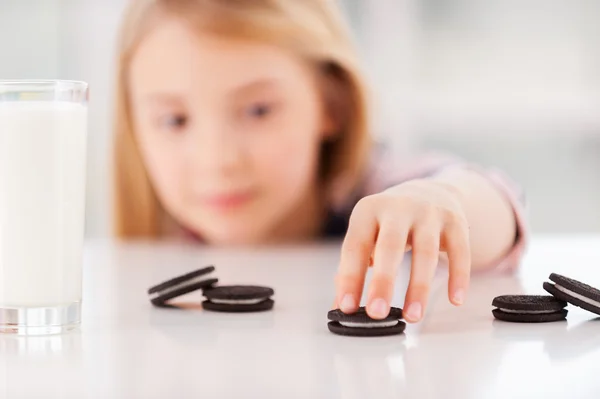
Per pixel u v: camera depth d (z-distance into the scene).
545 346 0.70
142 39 1.98
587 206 2.40
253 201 1.94
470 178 1.09
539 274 1.03
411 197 0.80
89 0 2.37
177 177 1.98
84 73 2.38
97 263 1.17
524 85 2.35
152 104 1.98
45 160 0.73
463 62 2.33
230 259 1.22
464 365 0.66
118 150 2.04
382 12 2.27
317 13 1.94
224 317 0.81
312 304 0.86
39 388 0.61
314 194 1.98
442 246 0.80
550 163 2.39
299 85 1.92
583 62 2.35
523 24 2.33
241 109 1.93
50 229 0.74
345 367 0.65
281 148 1.93
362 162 1.96
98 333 0.75
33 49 2.39
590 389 0.61
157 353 0.69
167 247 1.50
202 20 1.91
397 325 0.74
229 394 0.60
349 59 1.92
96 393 0.61
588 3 2.32
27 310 0.74
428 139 2.34
